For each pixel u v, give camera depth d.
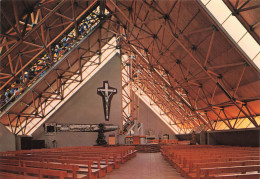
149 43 19.17
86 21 20.73
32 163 6.80
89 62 25.11
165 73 20.98
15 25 12.34
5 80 14.75
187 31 14.23
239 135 17.00
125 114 30.56
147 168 9.80
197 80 17.33
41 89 19.64
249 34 11.51
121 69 28.72
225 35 11.73
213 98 17.64
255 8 9.90
